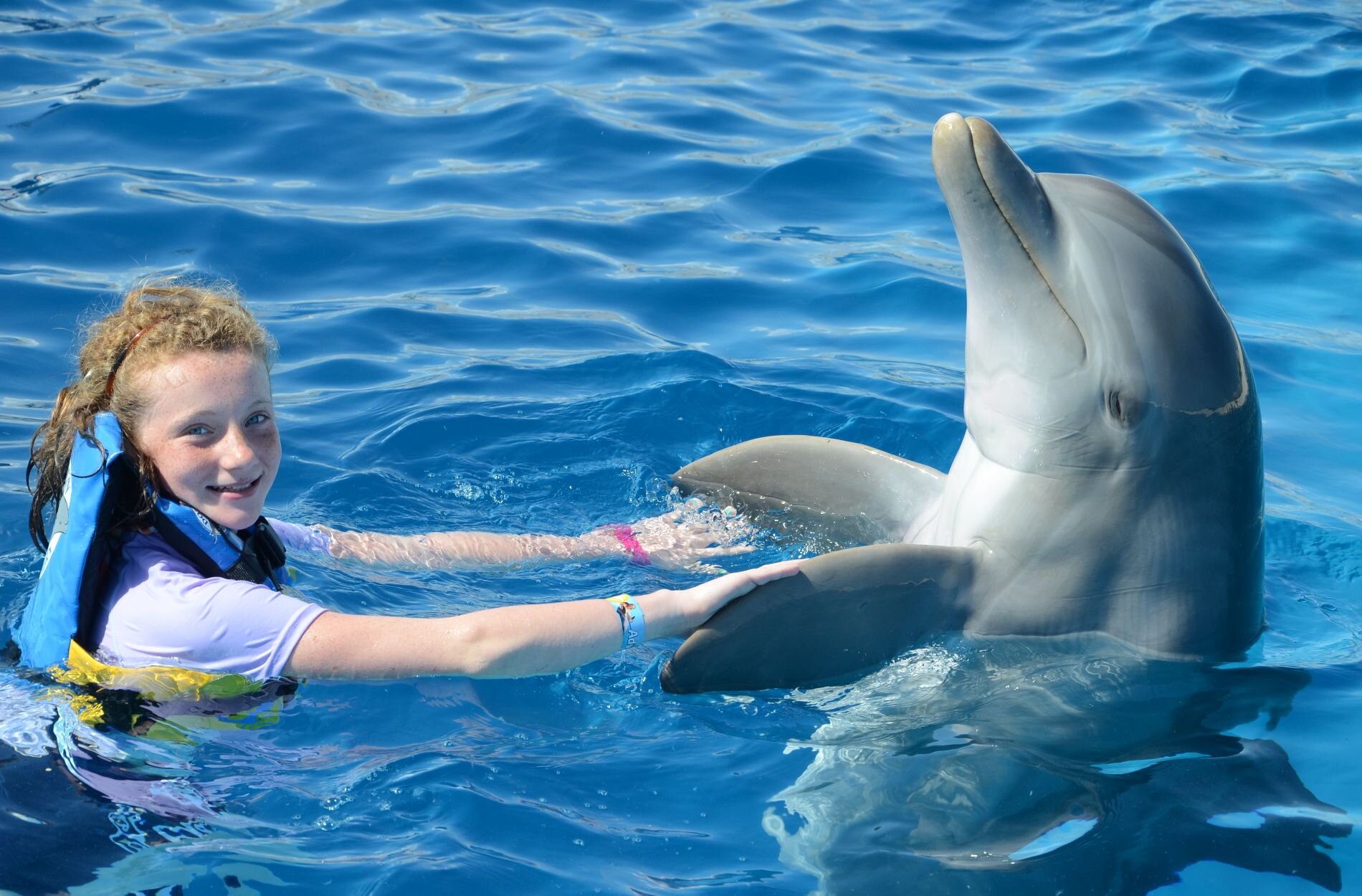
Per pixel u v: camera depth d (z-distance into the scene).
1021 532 3.61
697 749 3.20
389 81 8.60
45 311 5.63
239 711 3.05
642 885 2.71
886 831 2.94
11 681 3.03
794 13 10.59
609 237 6.84
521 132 7.95
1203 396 3.42
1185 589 3.58
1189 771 3.18
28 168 6.98
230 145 7.50
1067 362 3.44
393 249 6.55
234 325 3.06
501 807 2.89
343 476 4.60
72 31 9.01
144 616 3.01
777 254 6.77
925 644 3.62
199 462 3.02
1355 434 5.27
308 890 2.61
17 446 4.58
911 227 7.08
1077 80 9.19
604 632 3.23
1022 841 2.91
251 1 10.02
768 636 3.40
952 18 10.57
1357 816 3.01
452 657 3.09
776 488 4.40
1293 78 9.02
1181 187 7.41
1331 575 4.24
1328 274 6.59
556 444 4.98
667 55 9.42
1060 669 3.61
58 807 2.74
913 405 5.36
